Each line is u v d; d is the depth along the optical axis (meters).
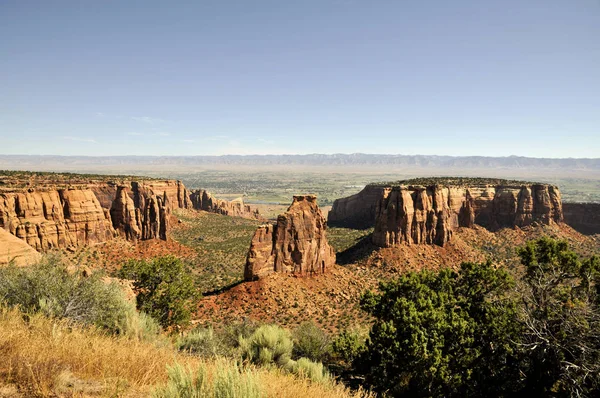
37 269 13.07
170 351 11.02
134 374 7.76
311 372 16.23
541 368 19.31
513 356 20.36
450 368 19.64
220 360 7.22
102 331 11.89
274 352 18.31
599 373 16.23
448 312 22.91
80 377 6.98
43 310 11.43
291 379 10.09
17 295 11.72
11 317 9.60
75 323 11.12
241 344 19.50
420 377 19.39
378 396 19.11
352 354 24.20
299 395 8.92
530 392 19.59
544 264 25.28
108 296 14.11
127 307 15.00
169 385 6.04
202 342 17.47
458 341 20.08
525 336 20.59
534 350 19.55
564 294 21.77
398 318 21.78
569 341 18.14
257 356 17.86
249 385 6.04
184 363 9.20
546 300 21.27
